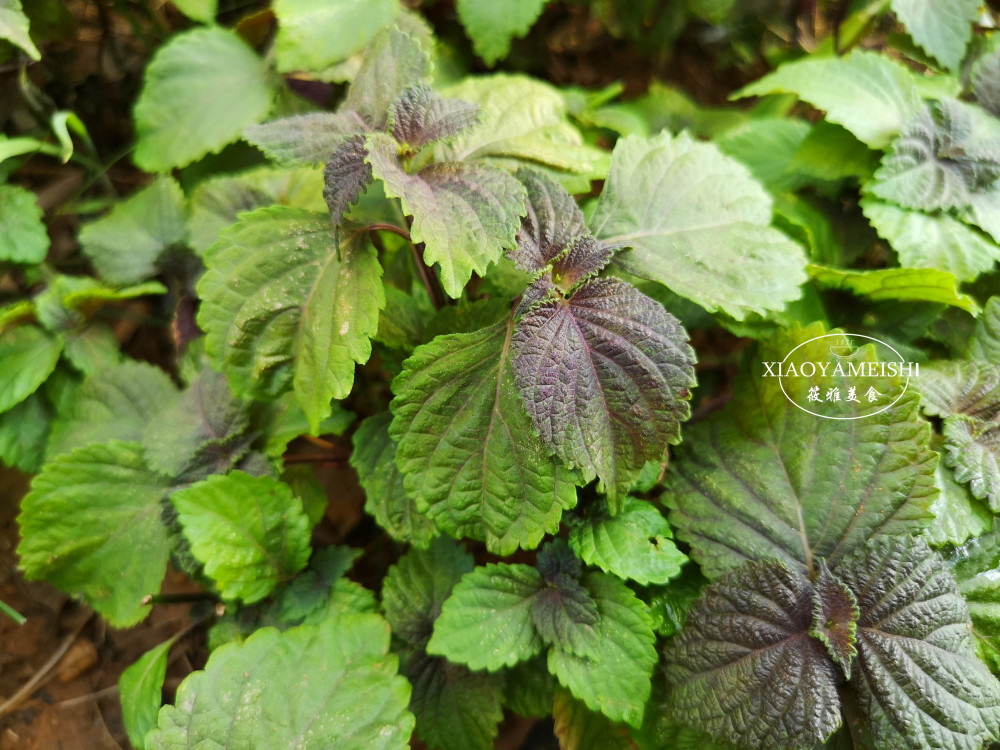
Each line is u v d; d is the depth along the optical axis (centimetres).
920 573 30
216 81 43
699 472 34
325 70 42
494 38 43
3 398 37
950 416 34
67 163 46
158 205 42
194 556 34
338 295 31
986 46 43
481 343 31
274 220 31
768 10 50
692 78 55
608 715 30
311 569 35
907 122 39
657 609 33
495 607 32
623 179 34
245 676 31
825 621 30
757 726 29
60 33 46
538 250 31
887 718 29
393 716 30
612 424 30
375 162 28
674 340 29
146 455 36
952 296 35
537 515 30
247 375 31
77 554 35
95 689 40
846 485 32
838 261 41
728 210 34
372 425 35
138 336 46
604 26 54
